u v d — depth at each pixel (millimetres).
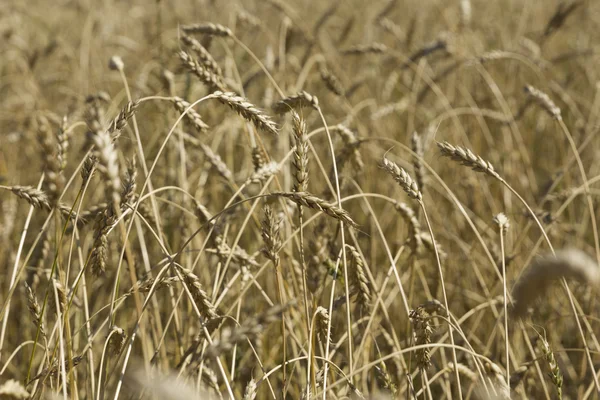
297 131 4957
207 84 6348
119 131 5090
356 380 6004
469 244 9273
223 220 6551
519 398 6418
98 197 8766
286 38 10273
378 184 10117
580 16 16828
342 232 5133
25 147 11469
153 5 17094
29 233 9672
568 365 7777
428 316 5098
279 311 3232
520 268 8273
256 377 6875
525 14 14227
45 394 4922
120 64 6906
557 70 14883
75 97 12305
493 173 5055
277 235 4867
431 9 17438
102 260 5020
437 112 11977
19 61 14188
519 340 7281
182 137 7539
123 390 6496
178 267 5086
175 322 6086
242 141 10336
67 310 4547
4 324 5500
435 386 7340
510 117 10242
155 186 9023
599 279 2791
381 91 12836
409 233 6242
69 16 18969
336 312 7328
